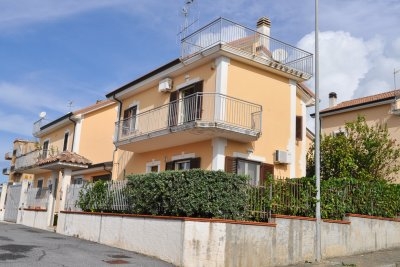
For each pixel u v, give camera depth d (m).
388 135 20.27
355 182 14.86
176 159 17.73
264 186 11.97
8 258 9.75
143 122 19.38
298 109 19.42
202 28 16.95
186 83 17.78
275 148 17.34
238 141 16.30
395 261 12.57
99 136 26.89
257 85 17.19
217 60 16.25
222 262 10.22
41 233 16.45
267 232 11.27
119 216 13.26
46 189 20.31
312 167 20.27
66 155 18.58
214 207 10.61
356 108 24.77
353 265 11.71
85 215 15.38
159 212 11.83
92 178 24.50
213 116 15.51
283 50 18.16
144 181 12.60
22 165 31.69
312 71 18.83
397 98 22.66
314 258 12.34
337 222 13.50
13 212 23.72
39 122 32.31
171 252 10.62
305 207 12.66
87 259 10.44
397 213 16.66
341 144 19.36
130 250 12.36
